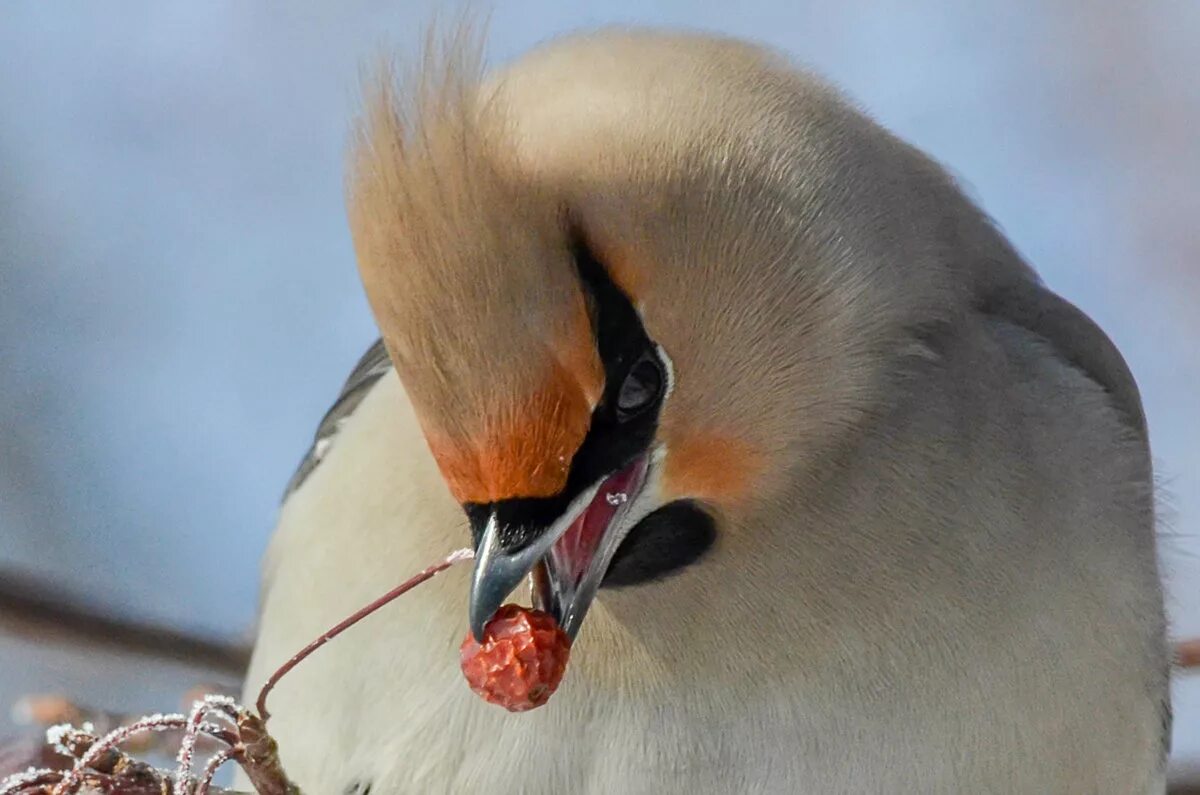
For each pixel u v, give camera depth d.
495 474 2.09
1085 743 2.12
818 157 2.11
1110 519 2.12
